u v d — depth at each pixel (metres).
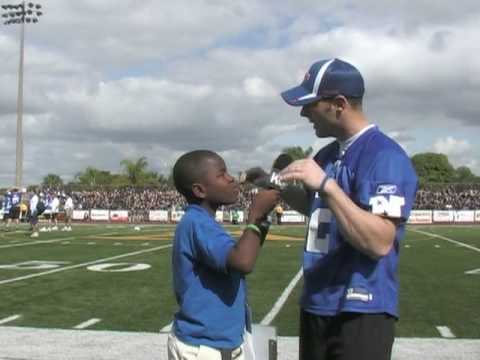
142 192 50.53
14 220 38.53
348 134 2.87
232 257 2.76
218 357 2.89
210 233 2.89
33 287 11.04
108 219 46.50
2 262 15.34
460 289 10.91
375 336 2.74
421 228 36.19
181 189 3.09
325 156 3.08
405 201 2.65
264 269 13.96
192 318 2.92
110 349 6.47
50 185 51.88
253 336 3.27
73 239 24.19
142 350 6.43
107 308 8.92
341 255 2.80
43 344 6.67
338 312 2.77
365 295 2.73
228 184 3.03
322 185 2.58
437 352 6.30
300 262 15.52
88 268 14.04
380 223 2.57
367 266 2.75
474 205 46.19
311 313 2.88
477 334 7.26
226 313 2.93
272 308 9.09
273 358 3.24
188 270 2.95
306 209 3.13
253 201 2.85
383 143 2.78
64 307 9.01
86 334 7.16
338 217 2.58
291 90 2.90
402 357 6.11
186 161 3.05
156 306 9.07
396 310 2.81
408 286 11.28
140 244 21.64
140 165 78.62
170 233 28.94
